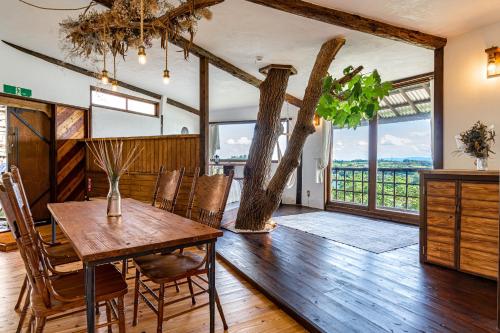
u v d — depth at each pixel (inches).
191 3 109.5
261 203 180.7
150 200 214.1
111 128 261.4
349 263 127.1
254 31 157.8
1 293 103.9
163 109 306.5
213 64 198.4
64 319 87.7
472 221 110.2
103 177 231.6
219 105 322.7
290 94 261.0
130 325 85.3
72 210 98.2
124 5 106.4
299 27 149.9
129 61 214.2
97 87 249.3
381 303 92.0
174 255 92.5
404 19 133.3
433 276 112.3
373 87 166.7
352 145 252.2
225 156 339.3
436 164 151.3
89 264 57.5
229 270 127.0
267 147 184.2
